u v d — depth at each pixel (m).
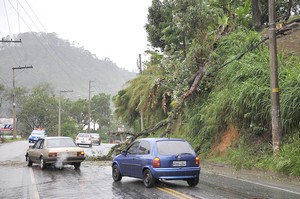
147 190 10.32
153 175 10.52
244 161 14.41
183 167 10.67
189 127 20.66
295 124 13.81
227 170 14.70
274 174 12.48
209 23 22.92
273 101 13.66
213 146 18.42
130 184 11.60
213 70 20.42
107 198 9.26
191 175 10.73
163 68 25.30
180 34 23.25
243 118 16.66
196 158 10.96
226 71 18.84
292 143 12.98
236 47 19.98
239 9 23.64
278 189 10.19
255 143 15.46
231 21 22.92
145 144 11.32
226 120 17.62
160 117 28.19
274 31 14.02
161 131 27.41
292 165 11.93
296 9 28.25
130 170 11.62
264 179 12.14
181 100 20.91
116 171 12.38
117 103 36.16
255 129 15.46
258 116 15.52
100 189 10.70
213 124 18.58
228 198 8.96
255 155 14.62
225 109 17.67
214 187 10.70
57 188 11.00
